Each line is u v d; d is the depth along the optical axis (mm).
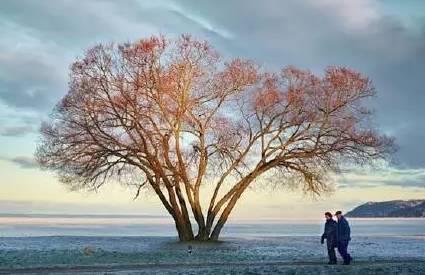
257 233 81375
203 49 44469
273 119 45031
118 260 29125
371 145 44312
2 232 76125
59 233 73812
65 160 43594
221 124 45062
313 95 44750
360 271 24688
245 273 23750
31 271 23875
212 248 39500
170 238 53156
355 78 44344
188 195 45719
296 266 27062
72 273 23219
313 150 44656
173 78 43812
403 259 31984
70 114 43594
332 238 28688
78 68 43438
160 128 44344
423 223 174625
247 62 45312
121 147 43656
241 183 45812
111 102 43281
